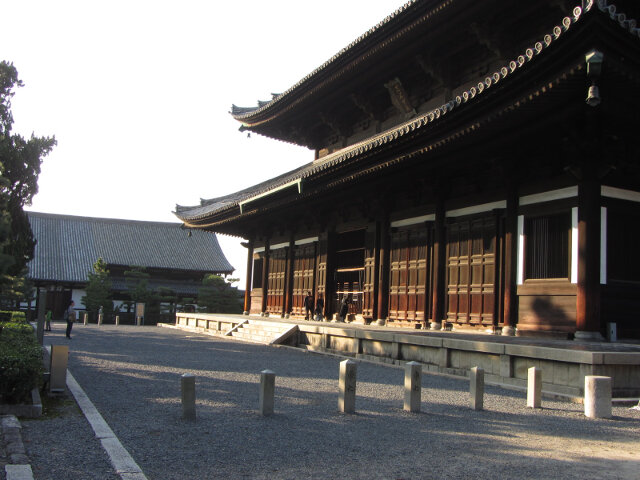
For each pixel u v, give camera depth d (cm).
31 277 6762
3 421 923
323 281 3369
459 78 2627
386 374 1714
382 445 866
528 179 2045
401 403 1229
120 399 1183
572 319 1820
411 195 2647
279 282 3934
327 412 1108
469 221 2312
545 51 1470
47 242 7500
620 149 1825
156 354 2202
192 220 4425
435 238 2470
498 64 2408
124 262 7569
